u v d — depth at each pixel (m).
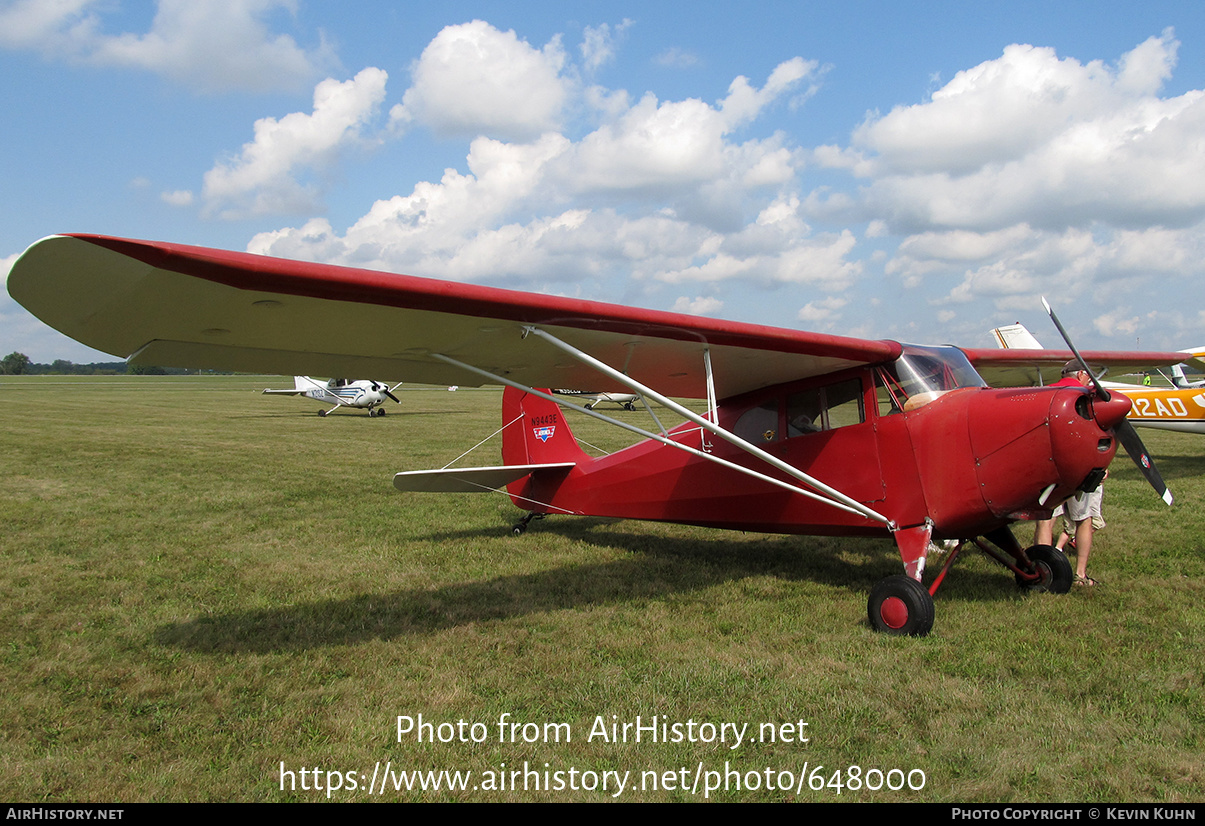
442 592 4.70
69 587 4.79
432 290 2.94
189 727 2.84
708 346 4.02
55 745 2.71
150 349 3.23
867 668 3.32
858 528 4.47
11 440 14.50
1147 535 6.04
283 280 2.59
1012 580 4.84
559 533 6.71
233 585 4.86
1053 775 2.39
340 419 21.53
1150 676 3.14
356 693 3.14
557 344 3.56
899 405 4.27
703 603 4.41
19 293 2.46
